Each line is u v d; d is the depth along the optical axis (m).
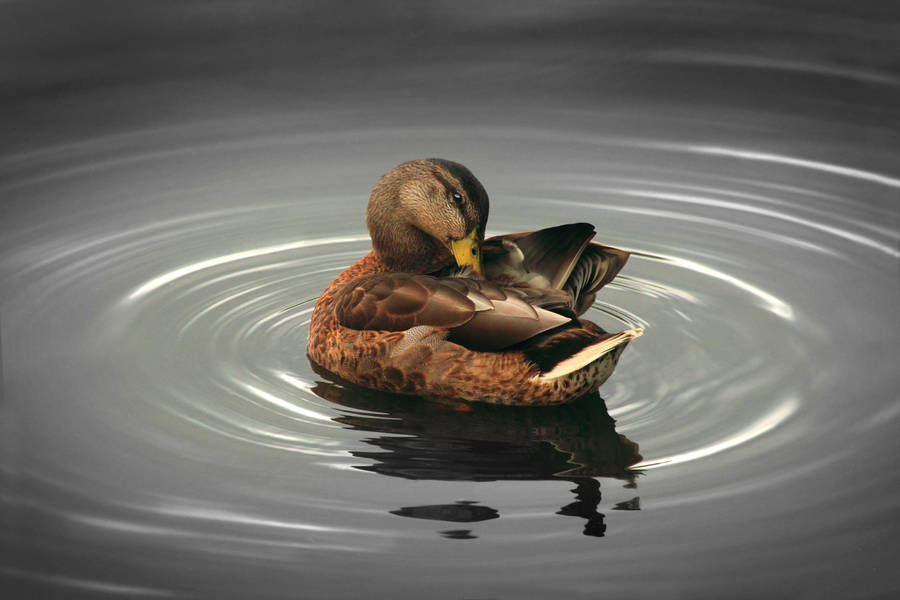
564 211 13.70
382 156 15.01
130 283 12.14
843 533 8.20
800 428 9.45
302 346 11.02
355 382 10.34
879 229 13.11
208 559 8.01
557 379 9.69
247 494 8.67
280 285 12.20
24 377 10.35
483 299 9.70
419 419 9.73
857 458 9.01
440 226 10.77
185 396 10.06
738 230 13.20
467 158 14.94
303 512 8.46
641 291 11.95
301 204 13.97
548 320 9.44
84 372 10.44
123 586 7.77
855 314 11.35
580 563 7.92
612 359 9.91
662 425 9.57
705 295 11.82
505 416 9.76
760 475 8.83
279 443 9.33
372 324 10.09
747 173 14.52
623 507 8.48
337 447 9.28
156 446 9.28
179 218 13.61
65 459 9.12
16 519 8.41
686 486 8.73
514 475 8.90
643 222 13.45
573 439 9.38
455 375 9.84
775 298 11.72
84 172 14.65
